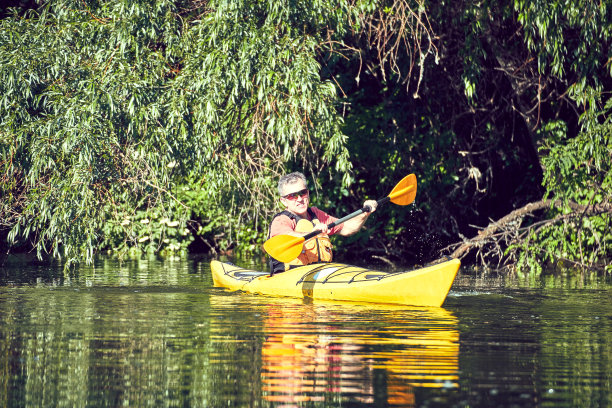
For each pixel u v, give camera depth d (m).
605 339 16.27
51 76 27.28
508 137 42.72
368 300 22.06
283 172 33.50
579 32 33.84
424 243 43.34
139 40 27.16
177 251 47.94
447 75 39.91
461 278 31.55
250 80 27.78
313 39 28.30
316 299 22.86
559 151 34.25
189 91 27.12
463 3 35.09
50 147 25.05
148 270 33.94
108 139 25.77
